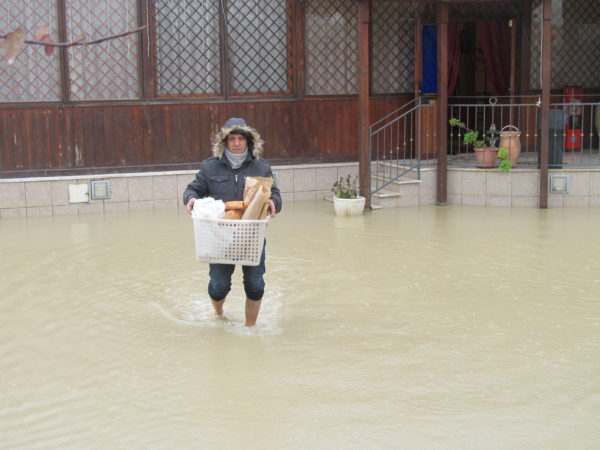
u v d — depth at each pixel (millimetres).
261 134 11477
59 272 7406
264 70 11422
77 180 10617
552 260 7734
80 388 4652
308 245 8516
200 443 3924
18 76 10375
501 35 13180
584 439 3934
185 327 5742
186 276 7223
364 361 5035
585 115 13234
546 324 5781
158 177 10992
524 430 4039
